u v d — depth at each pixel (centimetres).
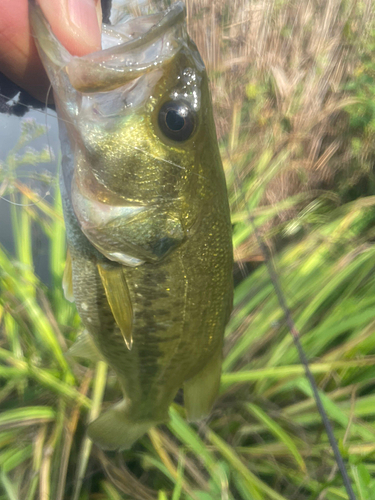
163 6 42
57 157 16
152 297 16
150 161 14
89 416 22
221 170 16
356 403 23
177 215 15
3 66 13
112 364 18
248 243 33
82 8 13
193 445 20
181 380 18
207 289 17
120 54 12
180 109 14
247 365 26
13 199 23
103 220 14
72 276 16
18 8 12
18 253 26
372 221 35
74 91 13
